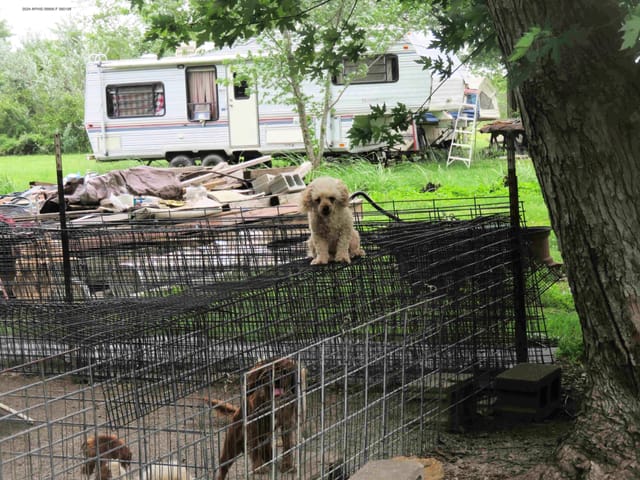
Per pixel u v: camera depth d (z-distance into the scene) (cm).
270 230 854
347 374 485
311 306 617
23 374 676
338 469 447
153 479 462
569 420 599
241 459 543
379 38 1969
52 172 2580
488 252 673
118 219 1080
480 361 651
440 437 570
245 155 2256
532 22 400
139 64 2211
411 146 2148
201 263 806
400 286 623
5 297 794
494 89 2767
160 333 569
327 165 2073
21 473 514
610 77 397
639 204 404
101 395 613
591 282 422
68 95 3859
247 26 672
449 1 695
